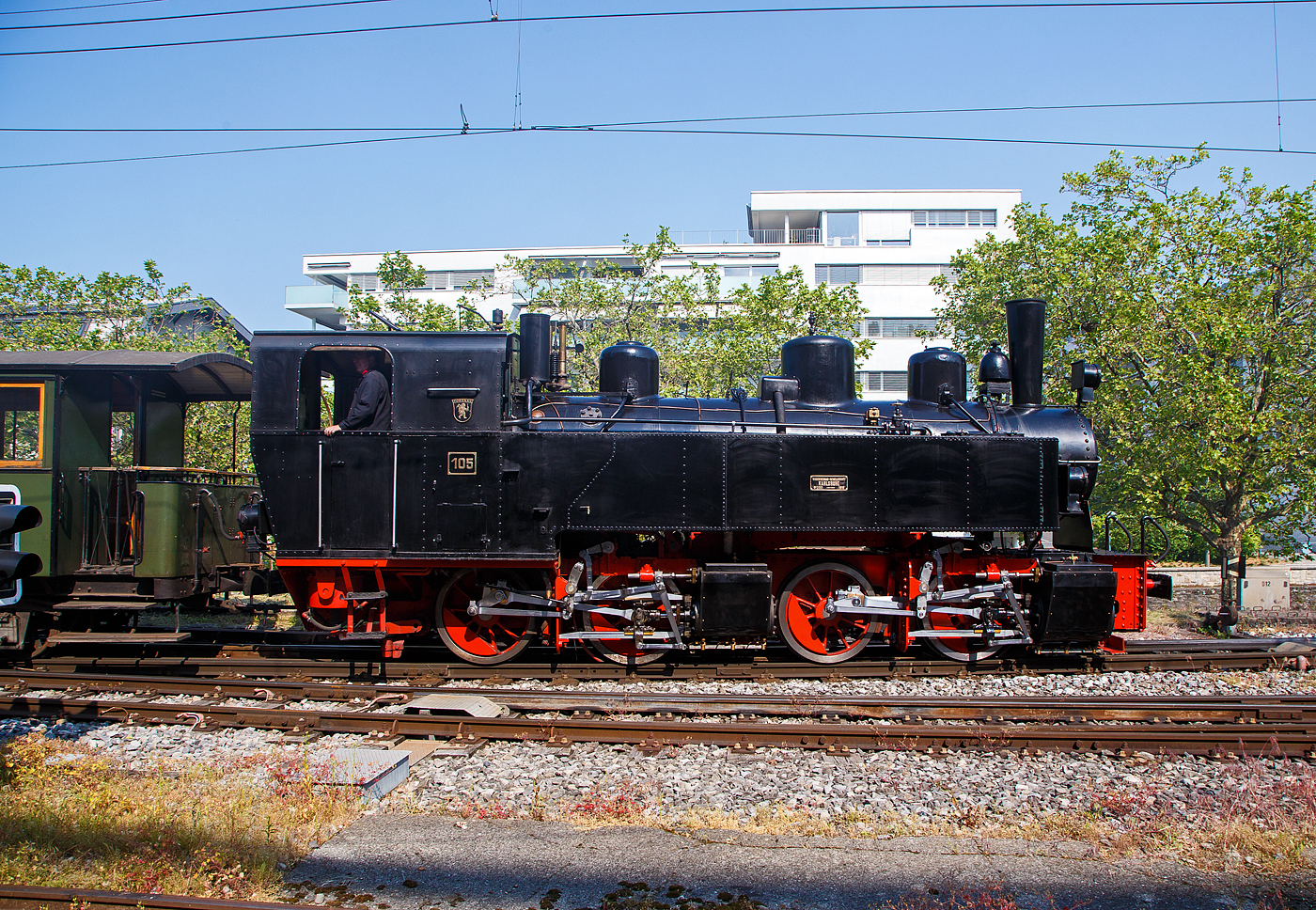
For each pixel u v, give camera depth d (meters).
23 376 7.46
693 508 7.25
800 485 7.35
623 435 7.26
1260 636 10.06
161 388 8.85
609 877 3.63
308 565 7.16
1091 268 14.01
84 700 6.11
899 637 7.79
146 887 3.46
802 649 7.72
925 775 5.02
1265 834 4.11
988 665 7.61
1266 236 12.31
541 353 8.26
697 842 4.00
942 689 7.01
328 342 7.21
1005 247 17.53
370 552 7.09
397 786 4.80
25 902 3.24
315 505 7.12
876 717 6.08
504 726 5.65
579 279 17.97
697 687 6.93
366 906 3.36
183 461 9.33
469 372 7.25
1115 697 6.52
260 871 3.55
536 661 7.79
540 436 7.20
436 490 7.14
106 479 7.96
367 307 16.64
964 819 4.36
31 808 4.12
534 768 5.08
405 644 8.34
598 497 7.20
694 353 17.03
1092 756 5.39
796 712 6.11
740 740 5.56
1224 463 10.98
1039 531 7.72
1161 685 7.18
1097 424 13.05
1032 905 3.44
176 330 16.06
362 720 5.77
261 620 10.38
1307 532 12.03
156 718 5.96
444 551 7.10
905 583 7.73
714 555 7.82
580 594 7.30
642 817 4.28
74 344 14.30
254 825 4.00
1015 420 8.20
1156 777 5.03
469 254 37.47
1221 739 5.48
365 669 7.41
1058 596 7.50
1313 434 11.09
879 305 34.41
